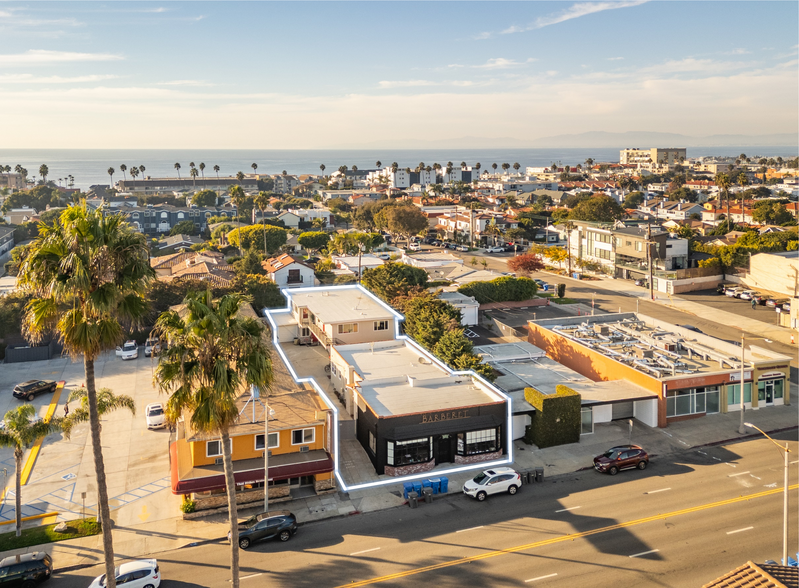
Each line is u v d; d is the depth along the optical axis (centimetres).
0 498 3784
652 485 3894
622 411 5003
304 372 5741
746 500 3666
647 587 2847
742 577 2273
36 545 3284
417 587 2877
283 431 3781
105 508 2531
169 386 2542
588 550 3169
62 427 3412
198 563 3094
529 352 6044
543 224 17512
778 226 13775
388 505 3703
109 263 2394
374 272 8519
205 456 3644
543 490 3872
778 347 6900
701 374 4947
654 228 11788
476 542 3269
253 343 2539
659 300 9475
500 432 4334
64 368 6281
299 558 3134
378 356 5444
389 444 4075
